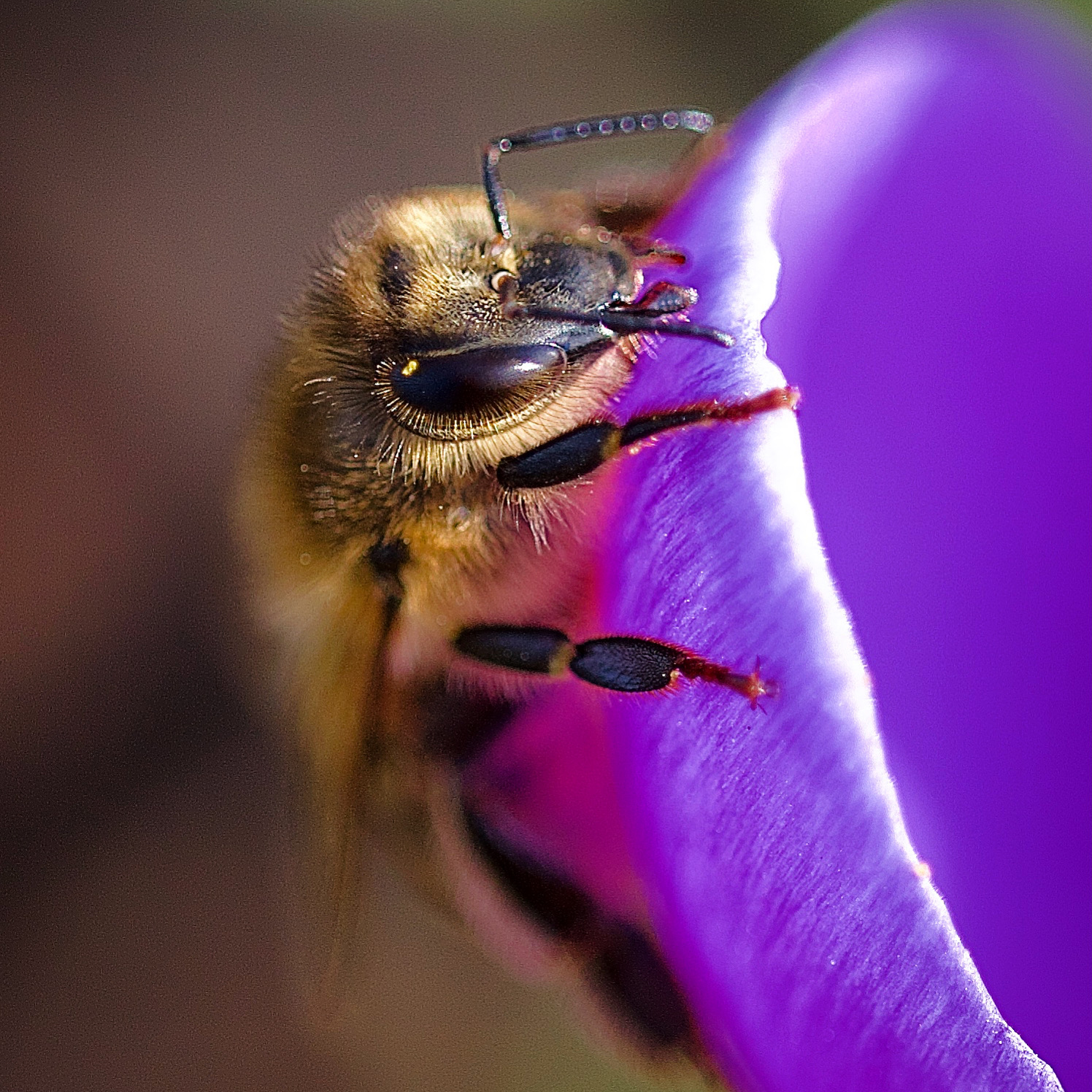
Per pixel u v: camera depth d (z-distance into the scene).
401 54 0.11
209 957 0.10
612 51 0.11
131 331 0.11
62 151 0.12
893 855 0.06
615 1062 0.07
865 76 0.06
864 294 0.07
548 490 0.07
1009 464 0.07
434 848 0.07
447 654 0.07
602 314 0.06
